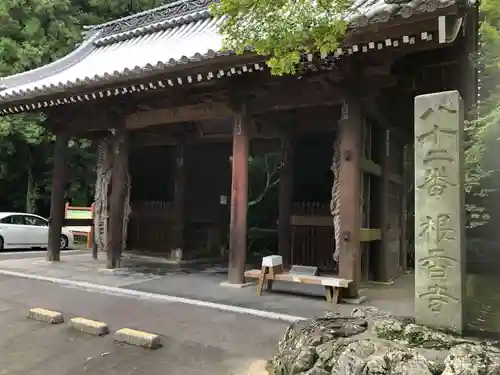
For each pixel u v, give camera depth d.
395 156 10.59
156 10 13.73
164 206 12.66
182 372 4.38
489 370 3.09
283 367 4.10
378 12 5.75
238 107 8.61
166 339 5.32
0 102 10.40
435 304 3.96
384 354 3.44
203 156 13.20
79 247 17.73
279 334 5.50
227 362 4.62
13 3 18.27
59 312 6.38
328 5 4.15
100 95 9.27
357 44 6.21
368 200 8.67
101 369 4.48
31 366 4.56
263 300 7.18
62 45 19.84
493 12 7.65
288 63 4.35
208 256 13.27
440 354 3.46
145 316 6.27
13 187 21.39
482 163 6.71
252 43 4.32
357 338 3.92
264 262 7.65
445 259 3.97
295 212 10.35
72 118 11.20
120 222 10.44
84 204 21.48
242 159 8.56
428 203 4.10
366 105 7.77
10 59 18.14
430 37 5.86
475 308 5.76
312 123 10.59
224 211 13.88
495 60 7.43
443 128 4.10
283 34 4.16
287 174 10.82
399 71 7.44
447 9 5.21
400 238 11.17
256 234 16.80
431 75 8.28
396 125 9.83
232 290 7.98
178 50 11.23
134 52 12.67
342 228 7.34
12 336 5.47
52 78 12.44
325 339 3.98
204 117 9.31
